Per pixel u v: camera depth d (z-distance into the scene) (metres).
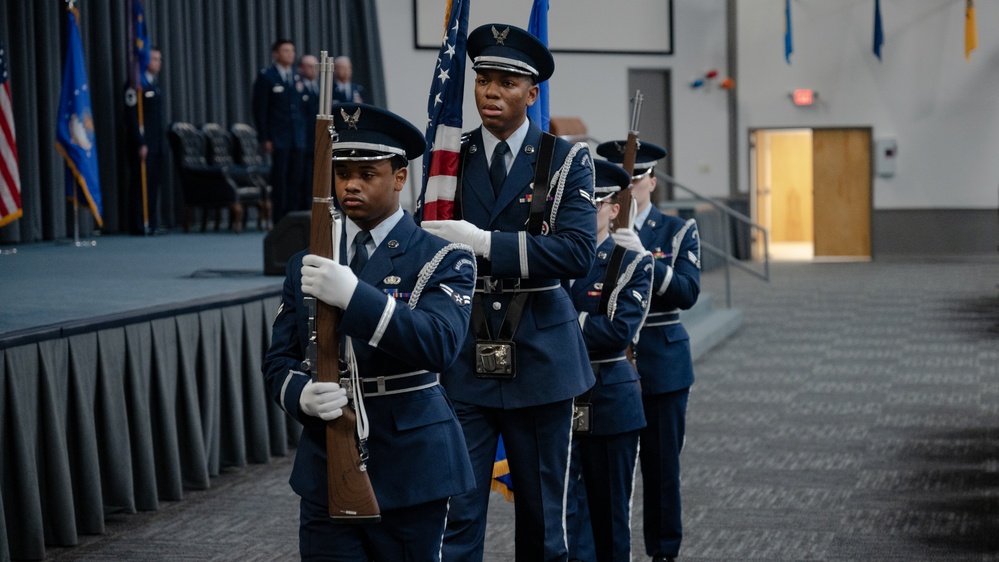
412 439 2.33
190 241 10.18
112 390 4.48
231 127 13.02
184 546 4.24
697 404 7.09
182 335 4.93
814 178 17.36
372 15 14.66
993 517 4.54
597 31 16.02
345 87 11.27
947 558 4.01
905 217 17.19
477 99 2.98
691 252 3.97
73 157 9.61
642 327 3.89
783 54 17.08
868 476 5.25
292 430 5.85
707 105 17.02
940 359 8.58
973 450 5.73
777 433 6.22
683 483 5.19
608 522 3.47
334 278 2.17
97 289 5.98
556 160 2.99
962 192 17.03
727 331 9.92
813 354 8.95
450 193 3.02
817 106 17.14
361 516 2.22
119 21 11.40
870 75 17.08
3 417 3.92
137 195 11.06
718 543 4.25
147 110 11.10
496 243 2.85
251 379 5.45
